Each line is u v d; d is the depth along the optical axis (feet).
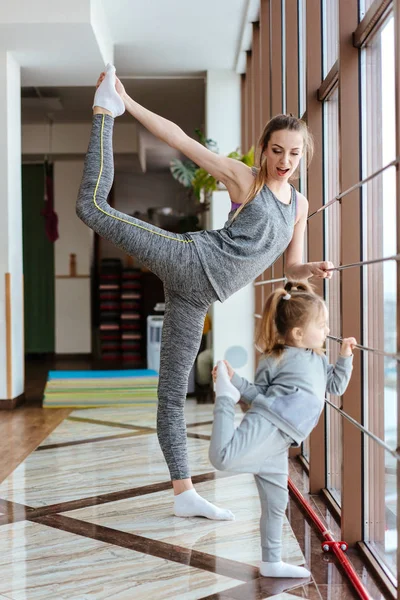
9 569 7.07
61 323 31.32
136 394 18.15
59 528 8.36
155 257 7.32
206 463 11.57
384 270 7.64
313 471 10.00
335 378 6.87
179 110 27.63
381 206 7.72
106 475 10.87
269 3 16.35
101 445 13.14
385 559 7.16
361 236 8.00
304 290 7.56
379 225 7.79
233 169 7.65
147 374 18.72
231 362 18.25
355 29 8.11
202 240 7.39
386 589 6.37
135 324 31.58
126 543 7.79
